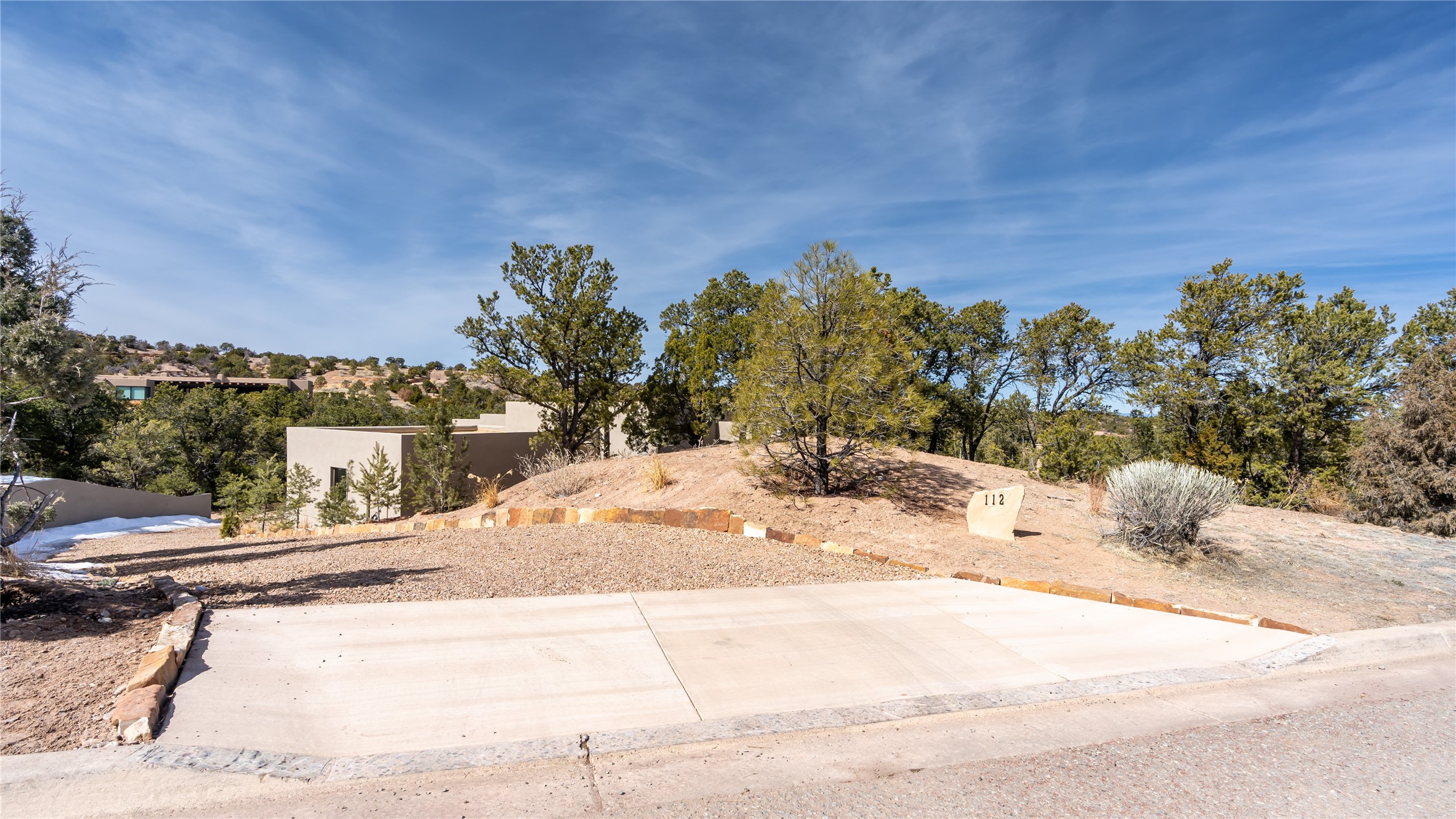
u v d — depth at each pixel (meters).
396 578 6.96
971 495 11.58
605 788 3.32
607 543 8.66
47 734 3.42
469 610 5.96
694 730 3.94
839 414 10.24
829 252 10.70
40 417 24.72
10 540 6.21
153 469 28.53
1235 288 21.73
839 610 6.32
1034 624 6.10
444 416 18.16
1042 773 3.56
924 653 5.32
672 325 31.48
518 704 4.19
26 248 6.75
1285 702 4.64
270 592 6.37
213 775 3.22
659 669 4.83
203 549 11.05
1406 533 11.73
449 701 4.19
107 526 17.52
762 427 10.48
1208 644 5.73
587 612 6.00
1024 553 8.97
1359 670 5.35
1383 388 20.14
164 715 3.76
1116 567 8.62
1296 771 3.62
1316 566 9.12
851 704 4.36
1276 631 6.16
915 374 26.06
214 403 34.66
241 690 4.16
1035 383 30.59
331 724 3.84
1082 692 4.68
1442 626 6.36
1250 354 21.20
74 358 6.91
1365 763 3.72
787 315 10.55
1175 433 23.28
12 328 6.46
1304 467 21.44
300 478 20.03
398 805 3.11
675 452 16.20
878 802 3.24
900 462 12.55
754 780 3.44
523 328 19.59
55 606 5.50
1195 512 9.25
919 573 7.88
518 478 21.31
